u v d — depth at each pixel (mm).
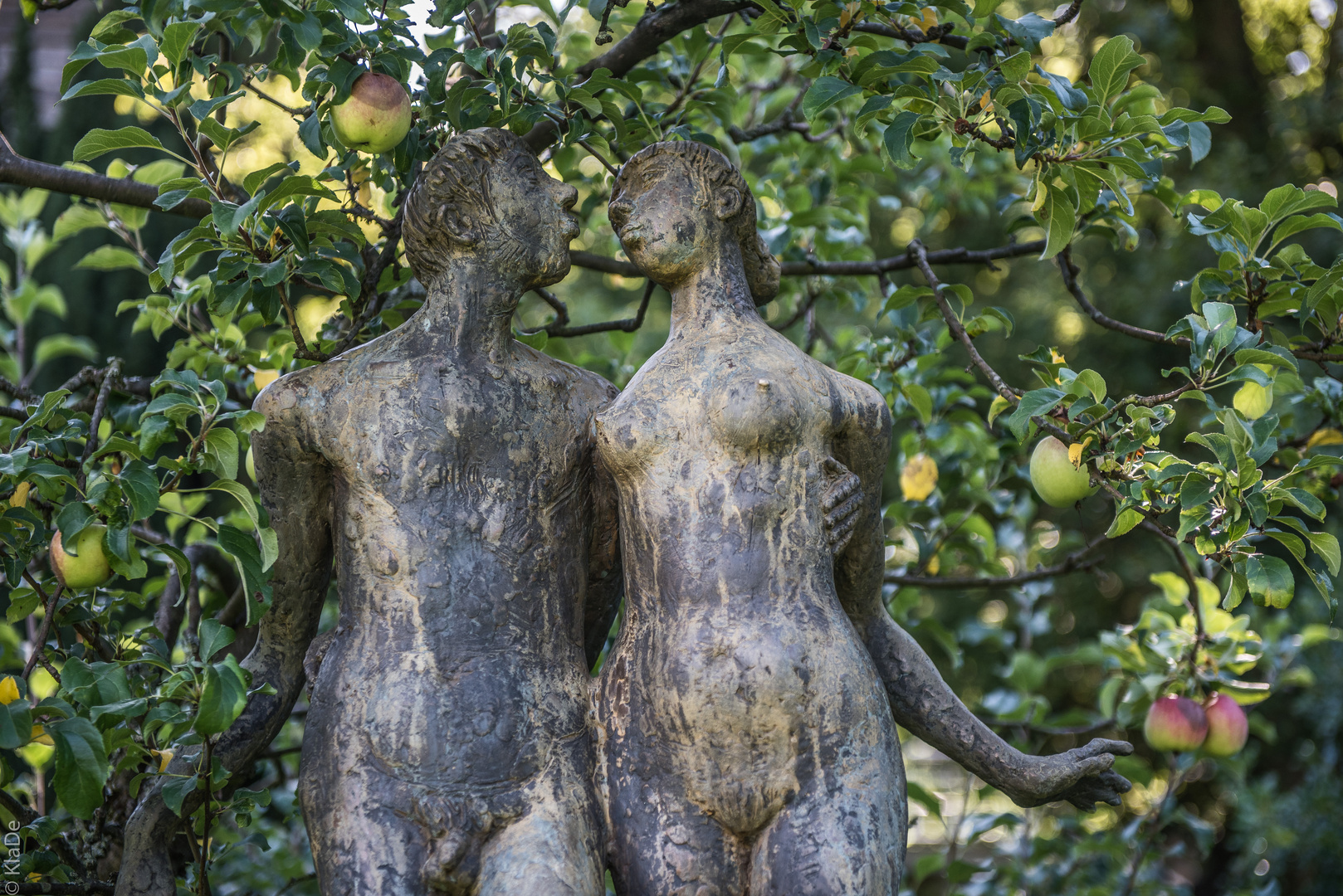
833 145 3885
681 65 3521
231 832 3469
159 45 2047
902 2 2434
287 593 2018
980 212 4516
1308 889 6160
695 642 1798
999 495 3818
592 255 3053
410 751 1773
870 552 2078
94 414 2309
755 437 1849
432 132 2451
